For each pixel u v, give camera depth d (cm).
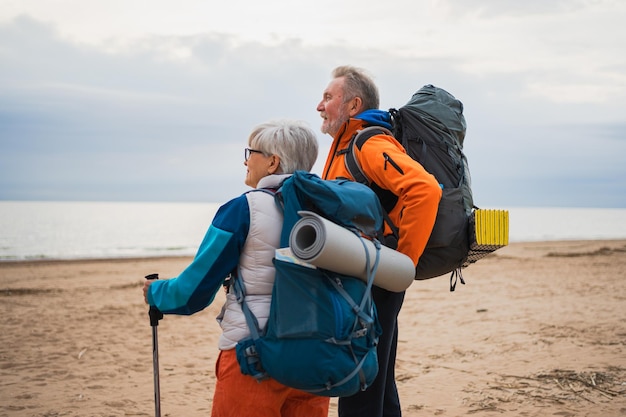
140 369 670
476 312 1008
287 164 277
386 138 320
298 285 235
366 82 340
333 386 236
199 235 5991
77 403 541
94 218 12006
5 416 500
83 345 793
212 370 668
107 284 1476
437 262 323
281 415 269
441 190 304
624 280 1440
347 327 235
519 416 480
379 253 255
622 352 679
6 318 995
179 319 994
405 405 521
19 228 7356
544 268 1767
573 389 543
